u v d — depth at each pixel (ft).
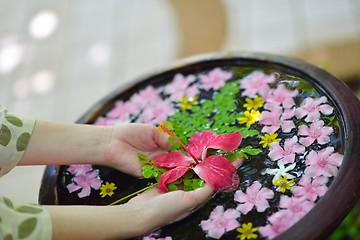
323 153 2.84
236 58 3.53
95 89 7.34
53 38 8.17
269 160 2.93
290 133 3.03
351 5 7.44
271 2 7.86
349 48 6.82
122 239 2.77
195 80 3.57
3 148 3.03
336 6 7.50
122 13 8.34
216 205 2.82
